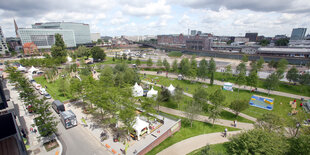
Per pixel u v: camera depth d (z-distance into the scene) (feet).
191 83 283.79
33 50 604.08
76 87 184.65
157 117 156.15
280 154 92.22
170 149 118.93
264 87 258.78
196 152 114.93
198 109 146.51
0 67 384.47
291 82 274.77
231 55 570.05
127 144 116.16
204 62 351.25
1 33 600.80
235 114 175.01
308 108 183.42
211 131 142.51
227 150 115.34
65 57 439.63
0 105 126.93
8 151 80.23
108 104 136.56
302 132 116.57
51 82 269.44
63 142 122.42
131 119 121.90
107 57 593.01
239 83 237.45
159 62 396.57
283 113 175.73
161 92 192.65
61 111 162.30
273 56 479.00
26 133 130.93
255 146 93.50
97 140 124.47
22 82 197.88
